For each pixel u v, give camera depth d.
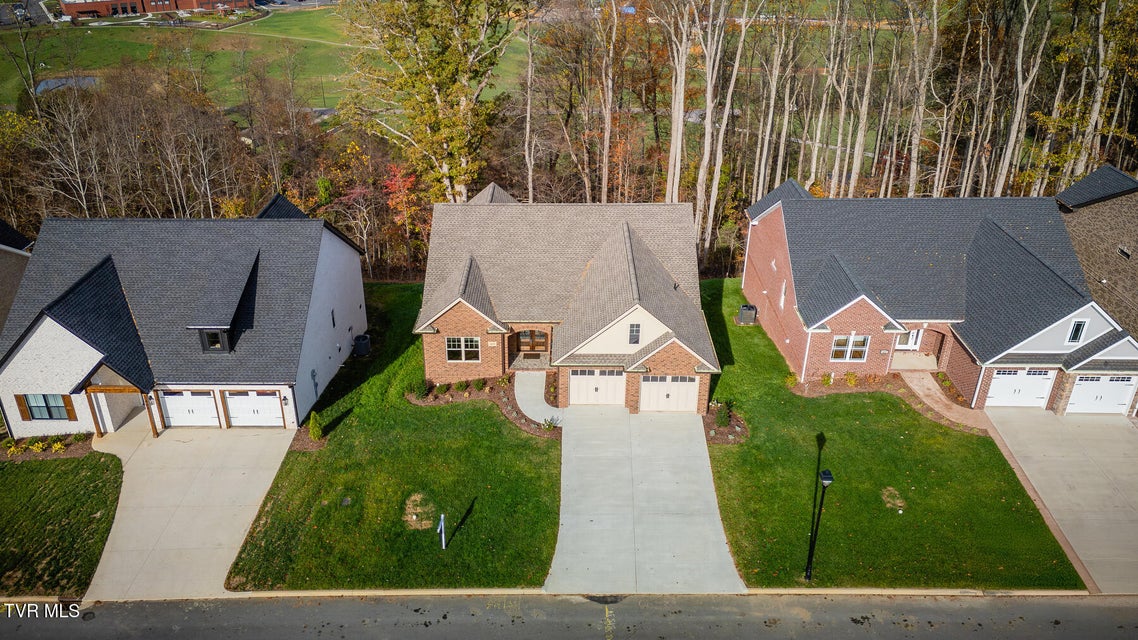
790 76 53.47
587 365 27.39
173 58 66.88
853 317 28.59
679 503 24.23
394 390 30.19
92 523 23.20
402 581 21.41
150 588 21.06
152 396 26.61
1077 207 30.50
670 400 28.33
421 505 24.05
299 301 27.98
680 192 54.38
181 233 29.06
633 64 56.34
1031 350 27.11
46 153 49.78
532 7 46.78
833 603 20.80
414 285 41.41
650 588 21.28
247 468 25.53
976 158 48.97
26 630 19.78
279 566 21.81
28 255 31.22
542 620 20.30
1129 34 38.53
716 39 43.72
